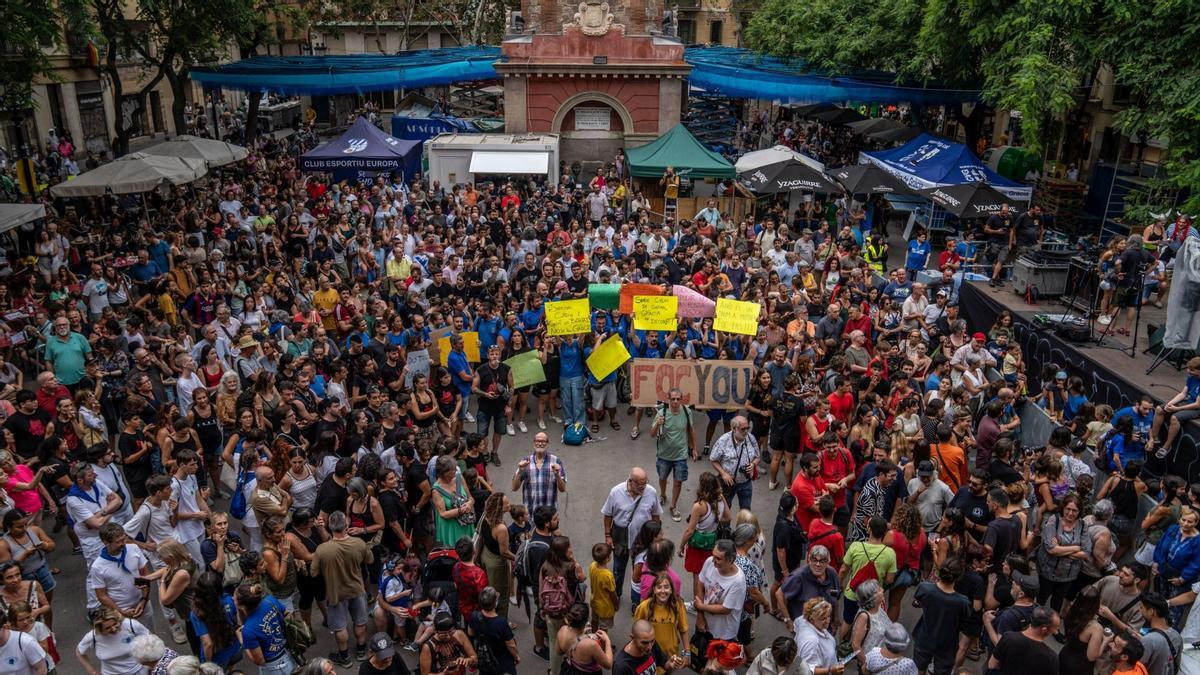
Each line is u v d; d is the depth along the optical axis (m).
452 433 12.33
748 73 30.70
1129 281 13.58
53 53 33.47
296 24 35.84
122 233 19.81
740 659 7.41
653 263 18.31
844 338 14.09
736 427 10.20
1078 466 9.84
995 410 10.89
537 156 26.61
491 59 32.50
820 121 42.72
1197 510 8.59
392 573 8.32
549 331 13.27
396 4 47.31
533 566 8.35
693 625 9.30
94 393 11.66
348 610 8.88
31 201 22.84
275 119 50.03
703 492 8.79
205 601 7.43
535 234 20.03
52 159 31.66
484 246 18.23
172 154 22.36
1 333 13.53
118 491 9.22
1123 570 8.02
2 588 7.54
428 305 15.63
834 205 23.91
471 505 9.27
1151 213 16.33
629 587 9.98
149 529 8.73
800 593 8.05
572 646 7.09
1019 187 21.97
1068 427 10.96
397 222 21.16
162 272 17.98
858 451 10.62
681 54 29.86
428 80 31.94
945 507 9.27
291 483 9.40
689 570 9.07
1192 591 8.20
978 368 12.81
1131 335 14.32
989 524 8.51
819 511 9.05
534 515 8.81
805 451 11.15
